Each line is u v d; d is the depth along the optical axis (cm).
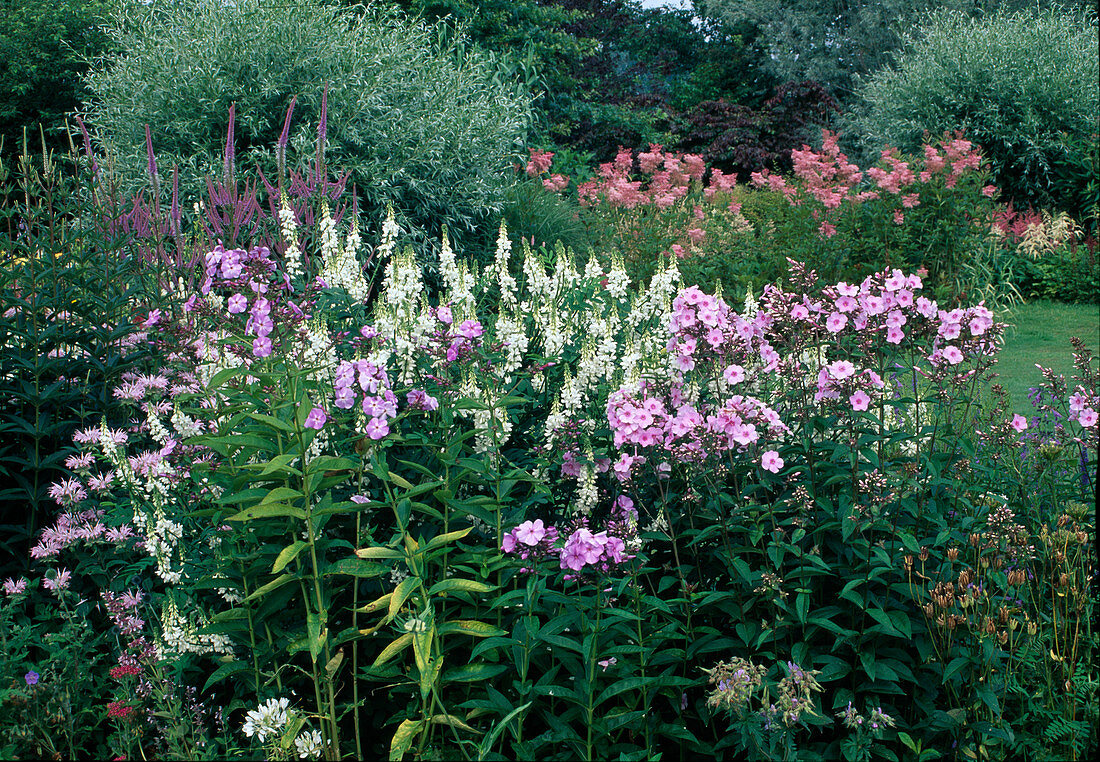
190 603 279
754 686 238
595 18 2509
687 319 320
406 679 273
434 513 270
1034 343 985
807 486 302
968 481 362
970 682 278
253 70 841
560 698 274
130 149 835
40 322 392
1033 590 349
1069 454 393
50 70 1917
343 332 328
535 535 253
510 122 1031
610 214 1043
